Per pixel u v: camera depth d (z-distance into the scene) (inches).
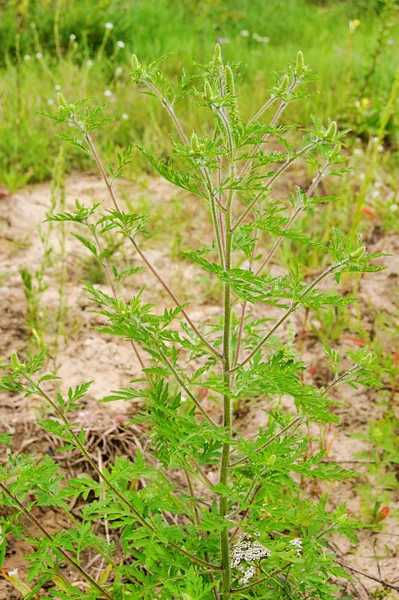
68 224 189.9
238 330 93.5
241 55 321.4
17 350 148.6
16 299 160.1
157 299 166.9
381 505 118.7
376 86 268.5
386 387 142.6
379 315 151.9
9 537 108.2
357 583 105.8
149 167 223.0
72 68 263.1
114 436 127.1
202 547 83.9
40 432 127.9
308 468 77.0
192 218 198.7
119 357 149.2
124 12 340.2
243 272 67.4
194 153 67.2
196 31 367.9
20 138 221.3
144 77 78.7
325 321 155.3
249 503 77.9
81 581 102.3
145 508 79.9
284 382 71.9
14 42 305.3
